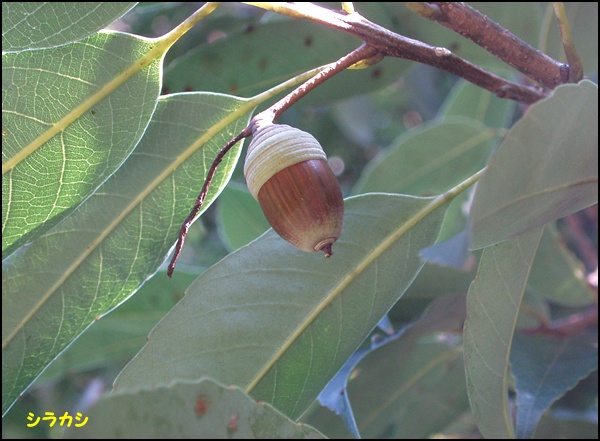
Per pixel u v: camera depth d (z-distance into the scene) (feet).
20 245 0.50
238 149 0.54
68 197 0.51
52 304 0.52
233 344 0.51
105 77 0.50
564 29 0.51
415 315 0.68
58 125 0.50
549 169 0.42
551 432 0.66
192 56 0.68
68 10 0.47
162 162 0.53
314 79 0.50
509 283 0.50
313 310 0.52
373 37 0.50
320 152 0.49
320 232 0.48
